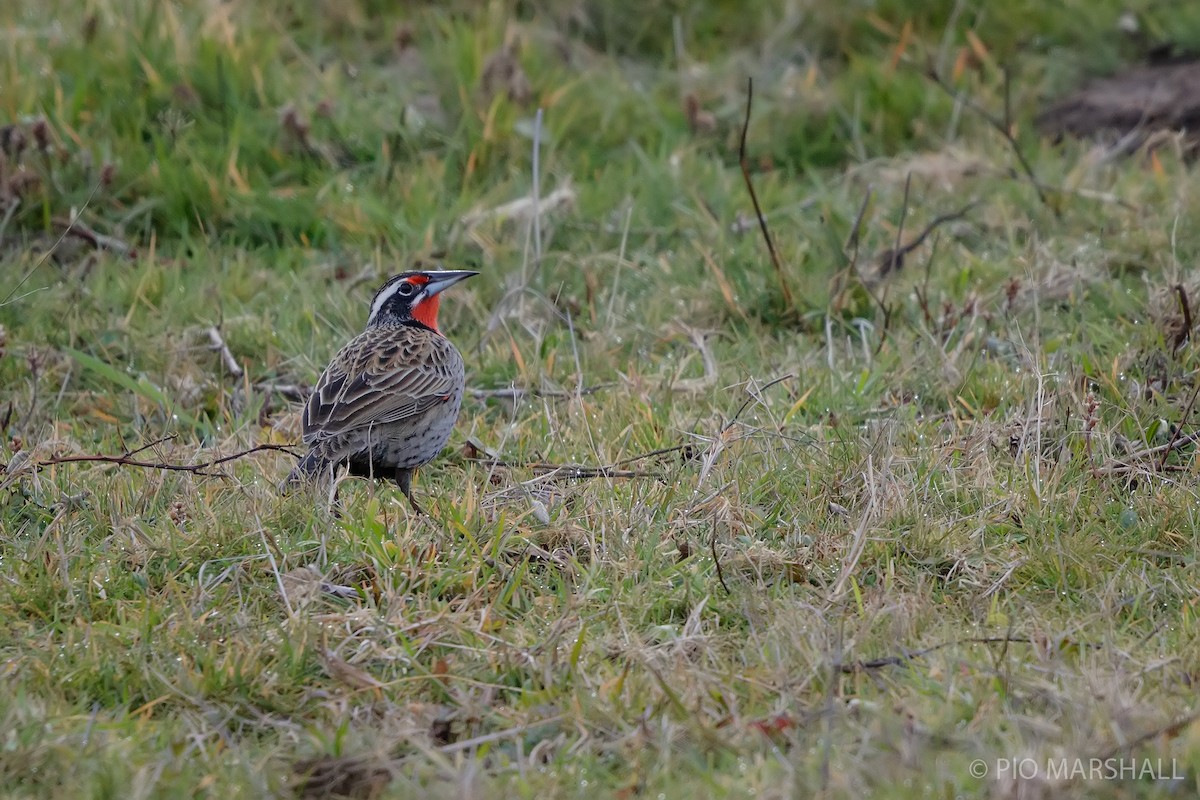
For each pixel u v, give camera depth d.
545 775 6.60
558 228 13.54
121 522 8.76
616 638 7.71
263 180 14.08
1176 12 17.00
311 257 13.28
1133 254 12.67
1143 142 15.19
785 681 7.14
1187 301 10.80
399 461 9.55
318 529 8.62
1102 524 8.73
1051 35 17.11
